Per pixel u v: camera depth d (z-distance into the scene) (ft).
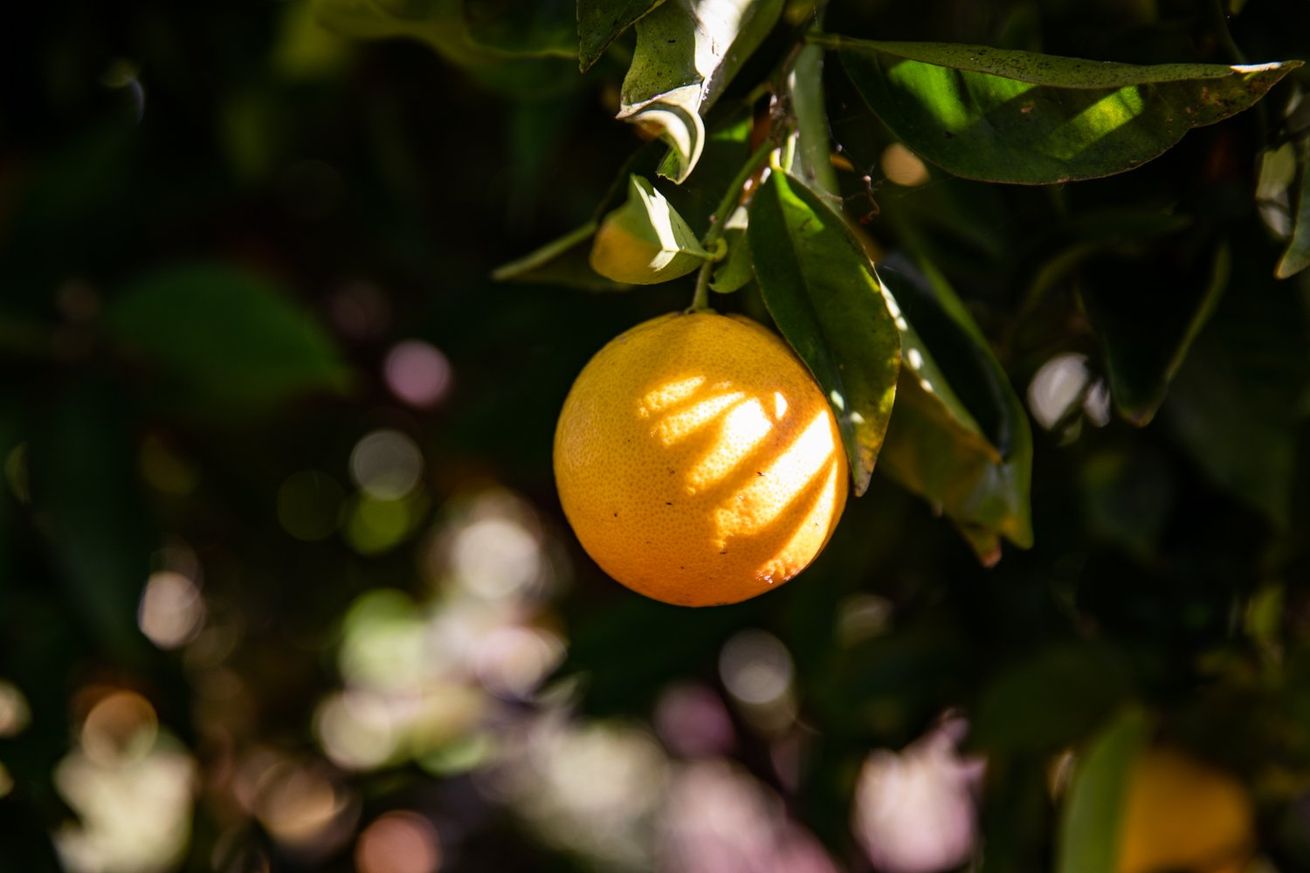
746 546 1.79
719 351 1.81
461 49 2.16
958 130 1.87
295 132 3.22
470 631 5.20
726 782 4.88
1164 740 2.52
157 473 3.83
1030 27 2.18
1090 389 2.41
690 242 1.80
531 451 2.97
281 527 4.19
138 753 3.91
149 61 3.10
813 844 3.56
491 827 4.49
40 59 3.04
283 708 4.45
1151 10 2.16
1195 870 2.49
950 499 2.04
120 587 2.71
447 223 3.58
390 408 3.82
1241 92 1.78
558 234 3.43
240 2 3.04
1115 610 2.52
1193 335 2.07
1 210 3.01
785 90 1.90
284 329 2.63
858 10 2.36
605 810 6.15
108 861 5.13
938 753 3.52
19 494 3.01
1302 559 2.45
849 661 2.76
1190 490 2.47
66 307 3.04
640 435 1.79
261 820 3.57
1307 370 2.20
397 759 3.67
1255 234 2.15
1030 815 2.63
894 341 1.80
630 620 2.84
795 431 1.80
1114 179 2.14
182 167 3.18
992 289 2.40
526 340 2.97
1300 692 2.45
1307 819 2.66
